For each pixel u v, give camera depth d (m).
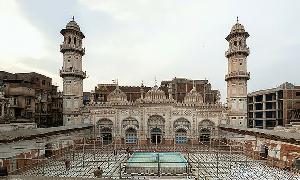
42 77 68.69
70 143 49.22
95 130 59.06
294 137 32.00
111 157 44.28
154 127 58.69
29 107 60.22
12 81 59.00
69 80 59.28
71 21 60.06
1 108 47.22
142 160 37.16
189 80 73.88
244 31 59.38
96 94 72.81
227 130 54.31
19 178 24.28
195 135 58.00
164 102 58.06
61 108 79.25
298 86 65.31
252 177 30.69
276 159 36.75
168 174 32.34
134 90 72.69
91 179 23.47
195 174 32.72
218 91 69.69
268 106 71.81
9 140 30.11
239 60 59.56
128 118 58.75
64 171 33.81
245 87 59.53
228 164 38.56
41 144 38.69
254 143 43.22
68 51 59.44
